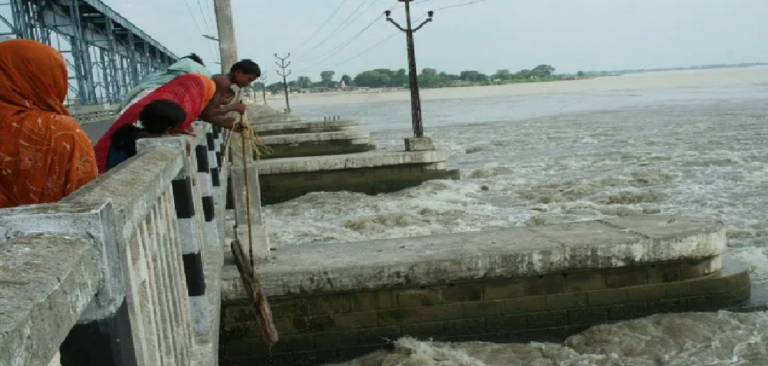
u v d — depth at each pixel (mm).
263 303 5449
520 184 18984
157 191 3180
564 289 7887
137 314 2619
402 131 48156
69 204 1818
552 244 7891
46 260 1506
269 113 41594
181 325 4004
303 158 19078
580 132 36812
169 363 3451
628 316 7984
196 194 5594
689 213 14203
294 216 16062
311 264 7691
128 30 43500
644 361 7113
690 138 29344
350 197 17969
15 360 1145
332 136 25750
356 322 7695
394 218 14641
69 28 33281
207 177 7035
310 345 7664
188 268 4629
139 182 2777
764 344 7223
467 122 55406
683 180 18312
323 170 18391
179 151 4168
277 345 7625
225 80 6605
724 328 7609
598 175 19953
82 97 34062
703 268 8070
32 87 3490
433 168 19172
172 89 5652
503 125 48000
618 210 14828
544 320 7883
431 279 7641
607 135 33688
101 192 2217
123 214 2223
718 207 14734
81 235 1738
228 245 9789
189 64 6809
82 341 1832
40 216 1701
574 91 146500
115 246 1897
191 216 4562
